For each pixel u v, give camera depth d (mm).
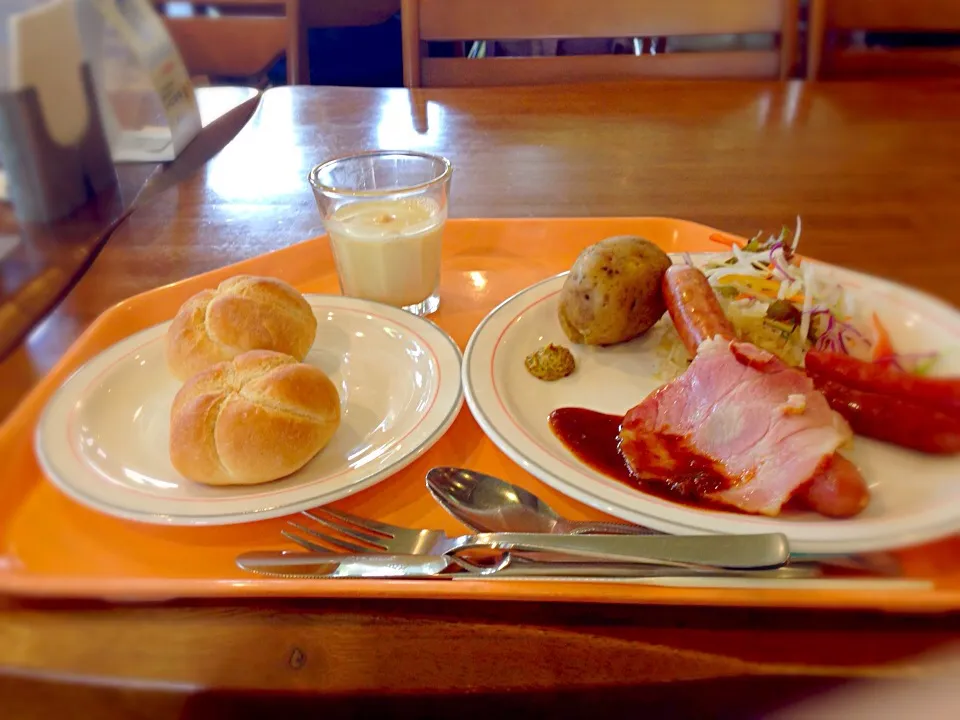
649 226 457
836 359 307
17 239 446
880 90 670
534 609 227
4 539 262
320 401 286
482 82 746
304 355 339
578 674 210
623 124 625
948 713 194
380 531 257
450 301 418
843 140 574
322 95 696
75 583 233
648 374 354
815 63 738
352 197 381
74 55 476
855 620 219
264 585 229
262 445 267
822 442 264
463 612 226
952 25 724
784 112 633
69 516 273
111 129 541
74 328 379
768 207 479
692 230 447
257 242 461
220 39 787
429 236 386
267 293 332
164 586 230
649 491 276
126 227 474
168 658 214
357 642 218
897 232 438
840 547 235
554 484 268
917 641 211
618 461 296
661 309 367
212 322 322
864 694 200
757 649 213
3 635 221
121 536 264
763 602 221
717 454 287
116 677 210
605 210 488
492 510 265
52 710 204
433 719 209
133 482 279
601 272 350
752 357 298
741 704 205
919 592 222
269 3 778
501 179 537
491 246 464
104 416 312
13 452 295
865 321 359
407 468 296
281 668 212
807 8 753
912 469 281
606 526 255
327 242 454
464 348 377
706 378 300
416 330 357
